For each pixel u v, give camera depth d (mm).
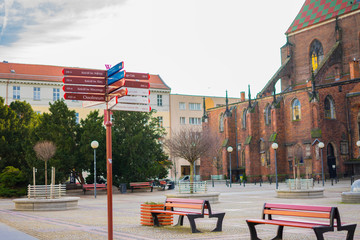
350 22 71312
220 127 81062
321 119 63406
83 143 43188
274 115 68562
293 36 80250
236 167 77250
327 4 77250
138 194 40938
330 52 70500
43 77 76312
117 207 25531
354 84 64250
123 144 46344
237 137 77812
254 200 28938
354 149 64062
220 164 78562
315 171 62500
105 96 9508
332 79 70438
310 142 64188
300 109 66500
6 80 73250
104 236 13070
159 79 92312
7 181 40531
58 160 40250
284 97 68938
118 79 9031
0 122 46062
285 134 68812
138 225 15875
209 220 17203
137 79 9492
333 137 63906
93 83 9422
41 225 16281
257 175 71875
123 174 46188
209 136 62312
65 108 44281
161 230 14367
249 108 72812
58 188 25172
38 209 23719
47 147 34875
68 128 44250
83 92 9305
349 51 71125
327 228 10297
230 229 14391
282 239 12133
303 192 29938
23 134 47750
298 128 66625
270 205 11914
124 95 8836
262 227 14836
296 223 11047
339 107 64750
